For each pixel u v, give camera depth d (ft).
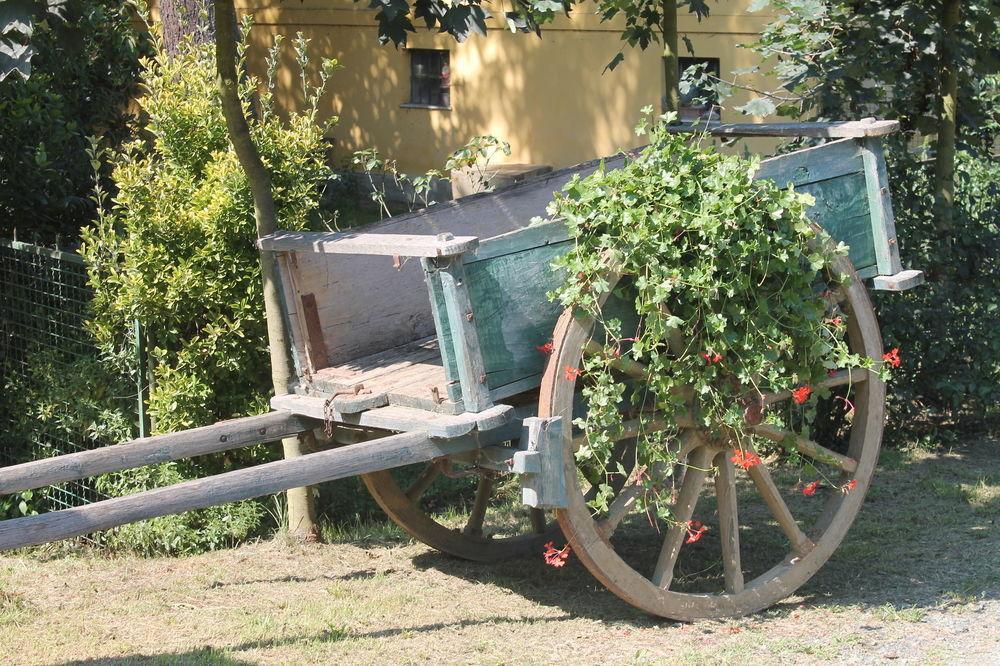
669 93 24.58
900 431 27.09
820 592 18.60
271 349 18.97
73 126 25.71
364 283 18.26
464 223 19.80
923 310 25.89
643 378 16.37
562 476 15.48
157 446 15.83
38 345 23.31
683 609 17.02
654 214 15.64
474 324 14.80
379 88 53.67
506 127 49.01
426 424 14.93
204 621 17.60
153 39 22.99
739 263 16.07
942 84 26.63
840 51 26.43
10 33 15.64
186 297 20.74
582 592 18.97
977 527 21.61
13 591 19.21
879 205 18.53
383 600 18.48
